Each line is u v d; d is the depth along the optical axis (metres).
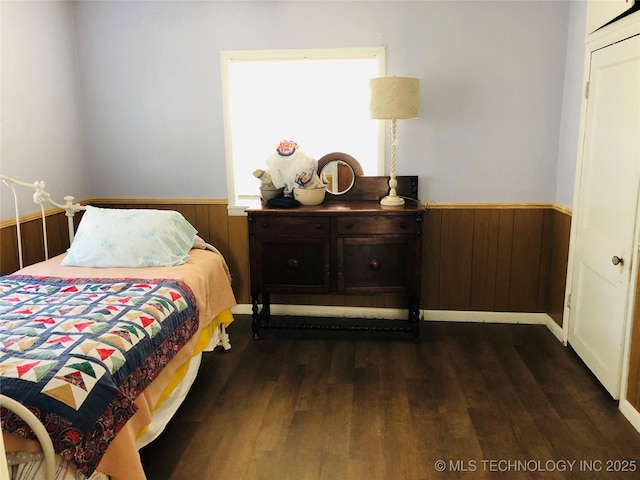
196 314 2.46
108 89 3.57
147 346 1.92
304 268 3.21
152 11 3.43
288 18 3.34
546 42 3.21
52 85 3.29
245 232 3.67
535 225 3.45
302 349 3.21
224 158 3.58
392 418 2.43
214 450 2.21
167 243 2.79
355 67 3.41
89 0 3.45
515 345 3.22
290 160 3.26
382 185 3.44
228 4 3.37
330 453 2.18
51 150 3.29
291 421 2.42
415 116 3.08
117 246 2.71
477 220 3.47
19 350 1.68
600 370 2.67
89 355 1.66
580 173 2.93
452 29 3.25
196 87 3.50
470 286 3.58
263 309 3.64
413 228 3.10
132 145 3.64
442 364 2.98
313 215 3.11
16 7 2.94
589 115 2.80
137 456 1.68
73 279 2.49
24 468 1.41
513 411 2.47
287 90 3.49
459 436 2.28
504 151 3.37
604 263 2.61
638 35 2.26
